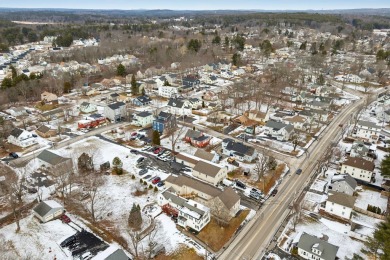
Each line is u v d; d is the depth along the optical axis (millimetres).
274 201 60531
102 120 97375
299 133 92250
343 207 55312
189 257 46062
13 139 81750
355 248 48812
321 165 73688
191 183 61656
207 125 97000
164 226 52688
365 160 69562
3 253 45656
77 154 75938
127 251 46969
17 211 56219
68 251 46688
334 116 106125
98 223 53312
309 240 47531
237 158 76500
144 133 89500
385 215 55438
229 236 51000
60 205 55656
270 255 46969
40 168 70062
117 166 69250
